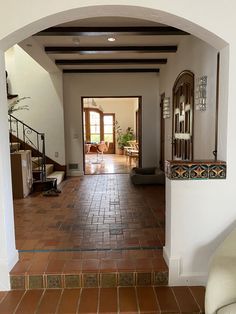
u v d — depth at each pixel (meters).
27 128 6.93
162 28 4.04
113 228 3.29
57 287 2.33
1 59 2.24
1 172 2.23
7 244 2.31
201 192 2.25
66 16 2.19
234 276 1.68
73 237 3.03
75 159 7.34
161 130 7.06
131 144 12.02
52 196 4.94
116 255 2.59
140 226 3.35
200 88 3.49
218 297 1.67
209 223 2.28
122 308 2.06
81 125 7.28
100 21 3.84
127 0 2.07
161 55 5.86
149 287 2.32
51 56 5.68
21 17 2.09
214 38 2.18
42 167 5.75
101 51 5.04
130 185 5.90
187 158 4.46
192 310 2.04
